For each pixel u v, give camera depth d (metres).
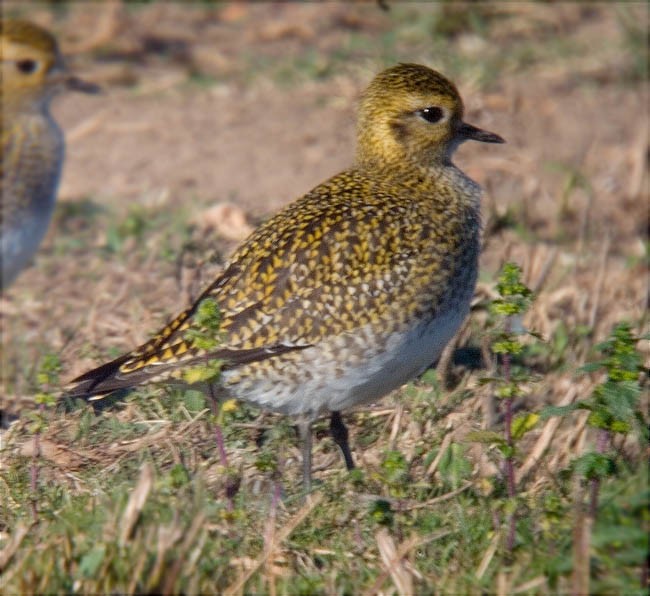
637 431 9.90
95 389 10.20
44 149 13.59
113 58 21.64
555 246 15.46
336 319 10.18
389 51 20.58
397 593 8.73
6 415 12.23
